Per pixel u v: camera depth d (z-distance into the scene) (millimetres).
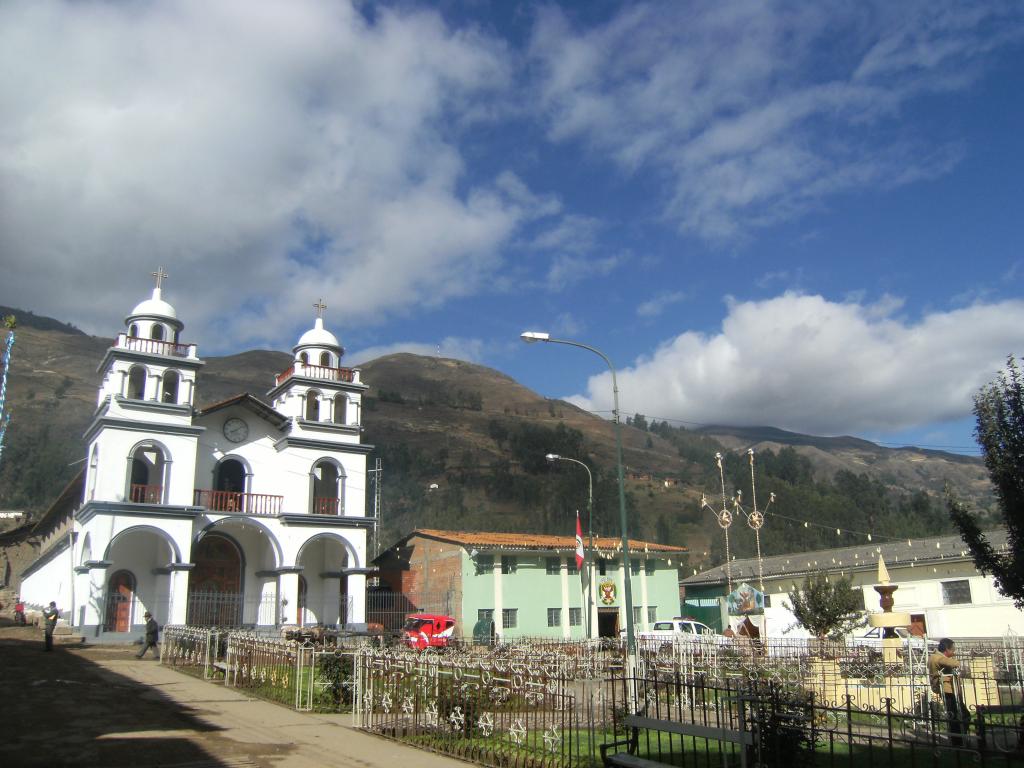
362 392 44469
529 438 162250
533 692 11344
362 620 40156
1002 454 14016
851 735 9766
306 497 40938
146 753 10836
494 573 41219
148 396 37344
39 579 50031
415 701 12367
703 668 18688
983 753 10031
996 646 28109
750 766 10031
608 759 10141
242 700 16281
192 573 39250
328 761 10695
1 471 110188
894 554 39469
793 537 91812
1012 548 14172
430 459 146750
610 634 45031
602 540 47094
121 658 25562
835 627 30000
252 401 40531
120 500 35031
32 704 14953
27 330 191375
